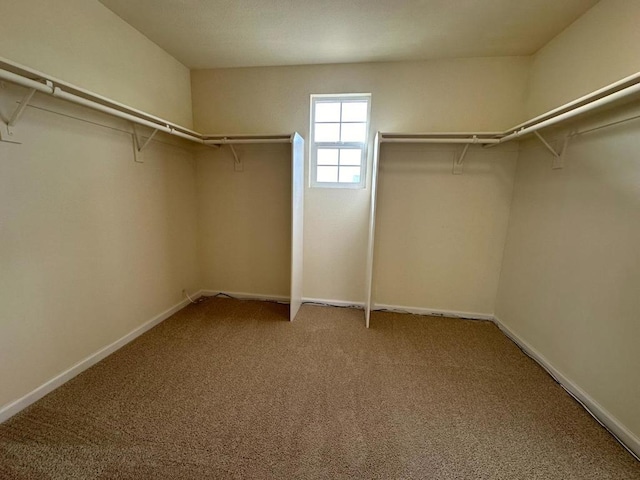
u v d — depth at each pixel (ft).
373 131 8.73
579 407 5.35
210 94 9.34
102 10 6.10
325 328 8.36
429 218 9.05
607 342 4.99
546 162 6.91
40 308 5.21
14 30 4.59
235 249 10.28
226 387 5.73
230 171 9.80
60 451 4.18
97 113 6.10
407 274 9.48
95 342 6.41
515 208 8.27
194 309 9.51
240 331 8.08
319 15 6.26
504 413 5.18
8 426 4.60
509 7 5.85
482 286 9.15
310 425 4.81
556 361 6.23
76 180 5.74
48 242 5.28
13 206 4.70
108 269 6.64
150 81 7.61
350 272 9.76
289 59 8.43
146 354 6.84
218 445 4.38
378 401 5.43
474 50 7.66
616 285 4.88
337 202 9.39
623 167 4.82
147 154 7.71
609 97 4.25
